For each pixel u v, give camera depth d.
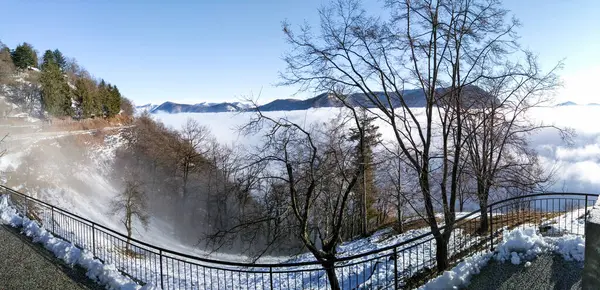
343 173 10.59
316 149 10.14
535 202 14.10
